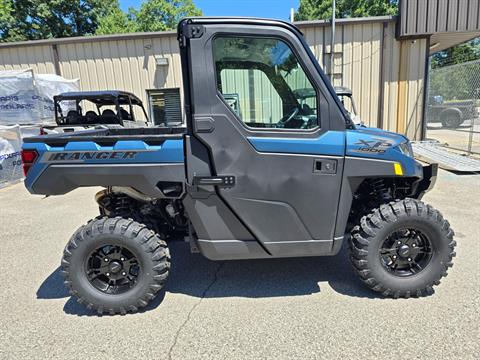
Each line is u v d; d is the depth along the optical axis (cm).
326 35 984
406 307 256
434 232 261
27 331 243
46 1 2223
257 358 208
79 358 213
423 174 295
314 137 244
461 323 234
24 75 866
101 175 247
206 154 240
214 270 330
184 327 242
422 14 927
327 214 254
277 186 246
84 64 1050
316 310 257
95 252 259
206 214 249
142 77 1045
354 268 273
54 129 777
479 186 592
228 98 240
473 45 2248
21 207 568
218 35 228
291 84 243
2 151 731
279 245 256
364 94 1016
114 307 256
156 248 256
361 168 251
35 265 351
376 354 208
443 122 1226
